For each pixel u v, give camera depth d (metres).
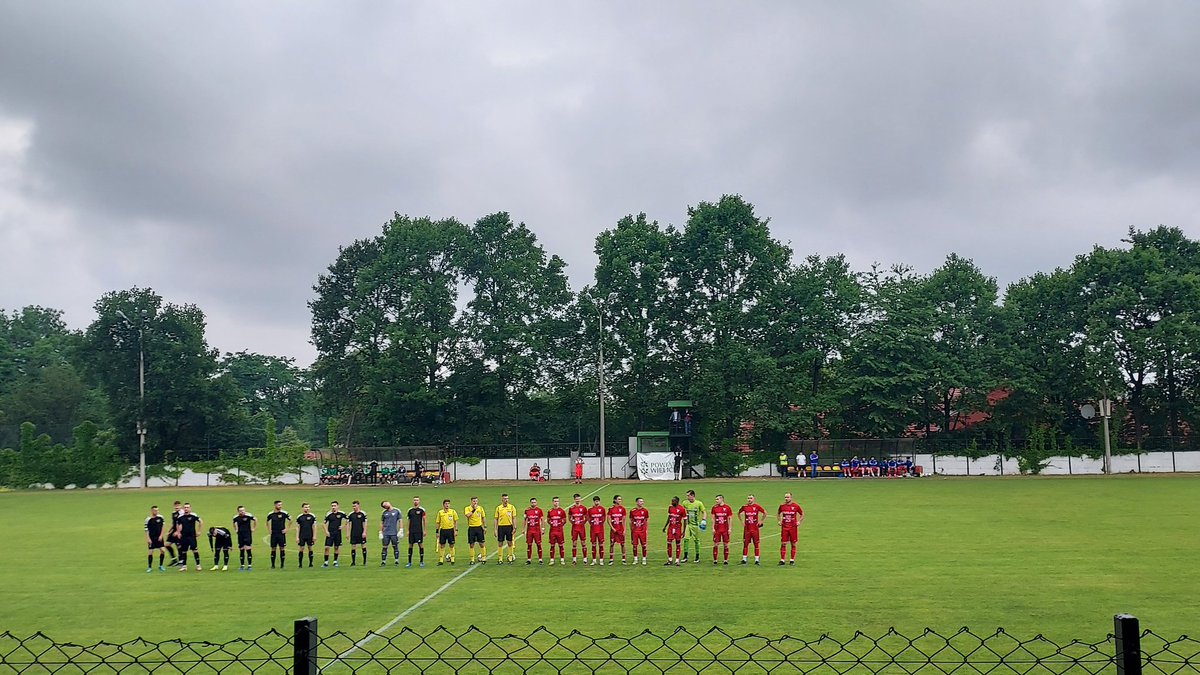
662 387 80.56
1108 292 76.00
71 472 75.44
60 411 106.69
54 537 35.69
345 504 51.09
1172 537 29.39
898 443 76.19
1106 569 23.08
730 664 13.86
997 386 76.31
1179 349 72.12
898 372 77.44
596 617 17.92
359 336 83.81
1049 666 13.55
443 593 21.38
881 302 78.94
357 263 102.88
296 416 134.75
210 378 87.75
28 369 120.88
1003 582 21.33
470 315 83.75
